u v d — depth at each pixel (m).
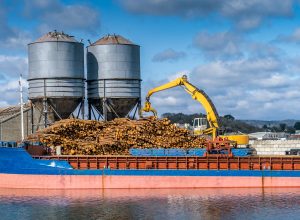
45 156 51.12
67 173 50.06
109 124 59.25
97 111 72.94
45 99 67.06
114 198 43.97
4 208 39.75
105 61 70.56
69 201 42.59
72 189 49.72
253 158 51.69
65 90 67.31
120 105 71.12
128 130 56.38
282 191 48.09
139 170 50.03
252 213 37.41
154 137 56.50
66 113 69.00
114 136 55.59
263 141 71.88
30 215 37.12
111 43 70.62
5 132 68.12
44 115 67.31
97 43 71.44
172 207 39.62
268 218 35.84
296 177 50.84
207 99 64.25
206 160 51.28
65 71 67.31
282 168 51.81
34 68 67.94
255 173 50.69
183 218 35.84
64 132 56.50
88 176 50.06
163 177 50.19
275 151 71.00
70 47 67.81
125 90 70.69
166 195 45.56
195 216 36.47
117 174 50.06
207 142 54.31
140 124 57.53
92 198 44.09
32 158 50.72
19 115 69.31
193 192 47.50
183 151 52.62
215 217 36.19
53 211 38.34
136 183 50.03
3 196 45.66
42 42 67.44
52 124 63.03
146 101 70.88
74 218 35.97
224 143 52.97
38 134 56.22
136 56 72.06
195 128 77.06
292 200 42.75
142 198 43.94
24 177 50.50
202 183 50.31
